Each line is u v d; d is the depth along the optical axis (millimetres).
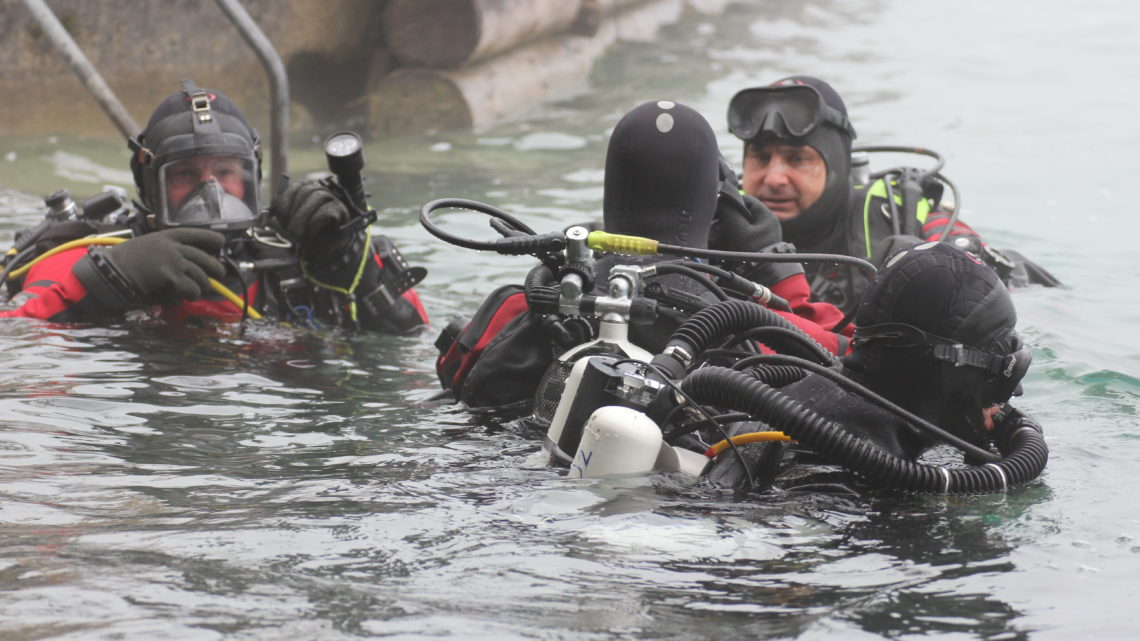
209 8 25234
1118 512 6805
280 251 12234
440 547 6059
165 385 9578
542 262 8844
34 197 19750
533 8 28438
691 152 8680
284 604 5250
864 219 12820
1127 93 29422
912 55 35000
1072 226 18391
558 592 5508
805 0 44625
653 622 5199
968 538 6348
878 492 7055
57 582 5406
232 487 7094
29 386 9242
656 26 36906
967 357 7105
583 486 6914
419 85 26266
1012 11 43094
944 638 5148
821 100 12477
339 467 7602
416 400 9539
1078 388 10211
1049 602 5531
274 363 10570
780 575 5793
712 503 6809
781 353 8297
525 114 27406
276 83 18750
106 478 7184
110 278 11234
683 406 7301
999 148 24016
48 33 18422
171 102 12180
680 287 8602
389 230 18016
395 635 4965
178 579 5500
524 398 8883
